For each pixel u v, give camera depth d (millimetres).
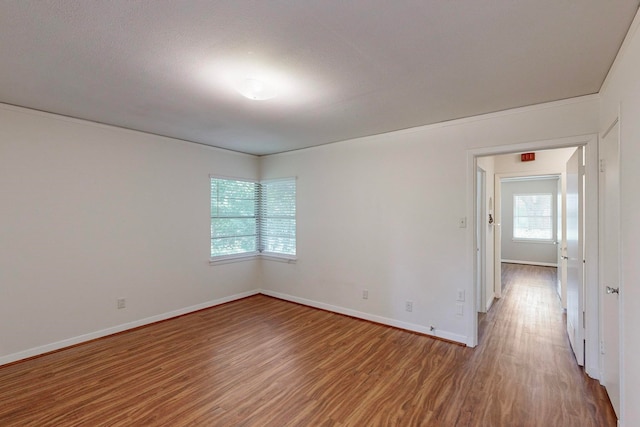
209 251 4570
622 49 1795
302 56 1955
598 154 2520
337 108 2916
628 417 1724
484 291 4254
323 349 3145
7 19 1559
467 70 2145
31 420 2068
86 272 3342
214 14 1528
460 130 3246
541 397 2312
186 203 4277
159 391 2402
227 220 4863
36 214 3014
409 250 3631
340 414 2135
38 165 3023
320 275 4504
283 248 5031
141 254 3799
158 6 1463
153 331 3637
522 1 1438
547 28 1655
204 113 3068
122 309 3623
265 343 3293
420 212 3541
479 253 4246
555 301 4867
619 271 1871
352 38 1753
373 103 2787
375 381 2543
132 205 3715
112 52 1900
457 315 3295
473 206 3201
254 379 2576
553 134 2727
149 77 2246
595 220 2539
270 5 1460
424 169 3502
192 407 2205
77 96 2621
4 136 2830
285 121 3336
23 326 2936
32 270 2990
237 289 4980
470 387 2451
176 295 4160
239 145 4531
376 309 3916
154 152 3920
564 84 2373
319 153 4500
